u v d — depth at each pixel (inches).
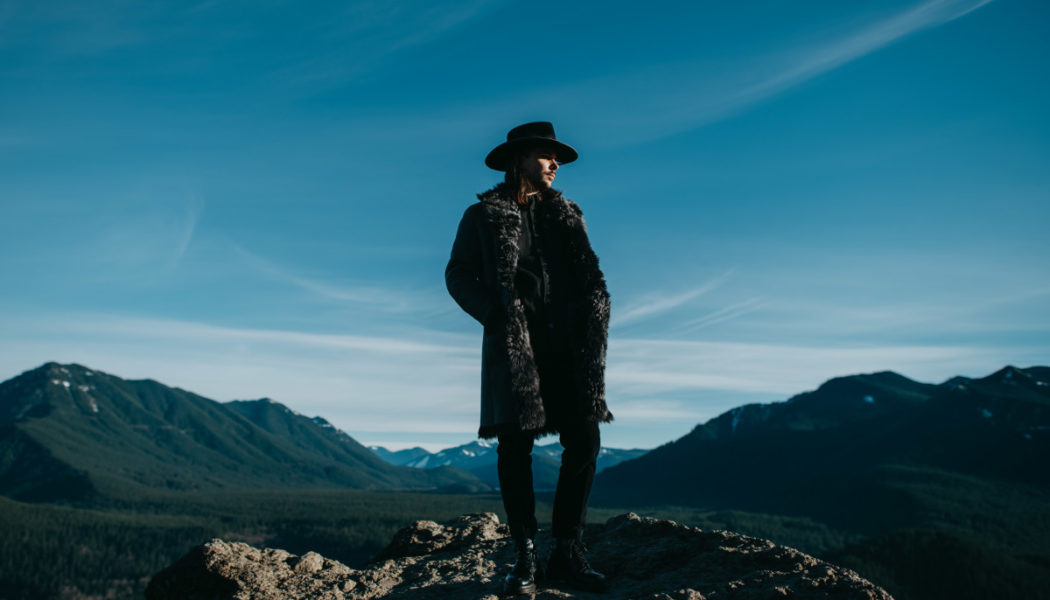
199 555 165.5
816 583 122.9
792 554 138.3
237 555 171.2
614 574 151.6
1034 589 5644.7
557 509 139.6
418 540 201.9
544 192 147.6
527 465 138.2
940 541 6633.9
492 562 167.2
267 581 161.3
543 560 160.2
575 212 146.3
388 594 151.3
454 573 160.9
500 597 129.9
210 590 161.0
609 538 177.3
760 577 130.6
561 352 136.5
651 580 143.7
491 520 211.5
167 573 166.6
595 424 138.0
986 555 6269.7
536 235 141.8
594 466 140.5
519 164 146.0
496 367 134.2
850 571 129.6
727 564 142.8
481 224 141.4
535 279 137.9
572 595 131.2
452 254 144.5
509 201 140.3
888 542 6786.4
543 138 141.0
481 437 139.6
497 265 134.6
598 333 136.6
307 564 174.9
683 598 121.8
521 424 126.1
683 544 158.6
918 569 6195.9
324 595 152.4
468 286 137.7
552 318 137.6
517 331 130.2
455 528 205.2
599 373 134.9
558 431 138.2
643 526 175.8
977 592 5703.7
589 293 139.8
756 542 149.4
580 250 142.5
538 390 129.4
